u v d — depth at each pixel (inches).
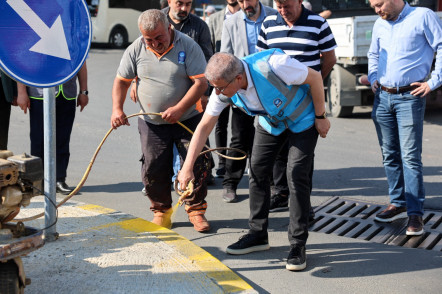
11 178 127.3
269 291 158.1
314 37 196.4
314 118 168.2
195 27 241.4
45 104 171.9
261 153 177.2
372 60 211.8
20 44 152.2
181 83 194.4
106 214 202.7
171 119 189.6
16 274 128.6
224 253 184.7
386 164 214.1
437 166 288.5
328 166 293.0
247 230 206.4
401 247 189.9
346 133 367.6
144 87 196.5
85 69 249.8
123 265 161.6
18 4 150.9
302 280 164.9
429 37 195.6
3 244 125.5
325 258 180.5
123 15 1004.6
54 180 176.1
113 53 922.7
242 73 155.7
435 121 400.5
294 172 169.0
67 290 147.2
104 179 269.9
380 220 213.9
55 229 179.3
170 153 202.7
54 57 159.0
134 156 312.5
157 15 184.2
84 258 165.9
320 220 218.7
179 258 166.6
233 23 238.1
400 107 199.8
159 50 189.9
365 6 440.5
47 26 156.7
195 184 200.4
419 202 199.9
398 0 199.0
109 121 405.1
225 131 267.6
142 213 225.5
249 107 164.9
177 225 212.5
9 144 329.7
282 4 189.8
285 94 161.0
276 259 179.8
